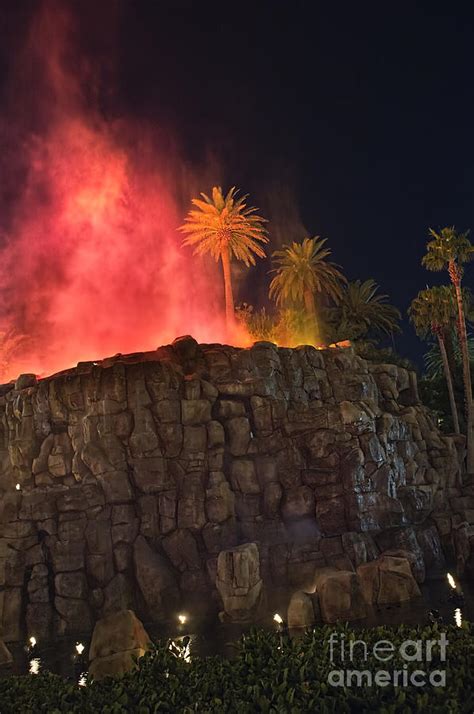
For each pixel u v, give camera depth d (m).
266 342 39.88
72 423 35.62
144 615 31.61
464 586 31.11
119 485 33.78
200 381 36.47
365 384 42.38
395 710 8.89
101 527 33.25
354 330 73.25
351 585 26.50
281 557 33.47
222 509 33.91
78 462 34.66
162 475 34.19
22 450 35.91
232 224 68.69
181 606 31.95
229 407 36.38
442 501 41.97
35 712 10.47
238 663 11.44
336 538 33.91
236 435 35.91
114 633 20.83
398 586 28.41
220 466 34.91
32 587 32.19
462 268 58.91
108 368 35.56
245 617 29.06
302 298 73.25
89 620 31.64
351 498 34.50
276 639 12.52
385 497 35.81
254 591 29.47
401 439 40.53
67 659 27.25
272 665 10.92
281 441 36.28
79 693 11.05
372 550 33.78
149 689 10.69
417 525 38.03
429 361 81.31
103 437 34.41
